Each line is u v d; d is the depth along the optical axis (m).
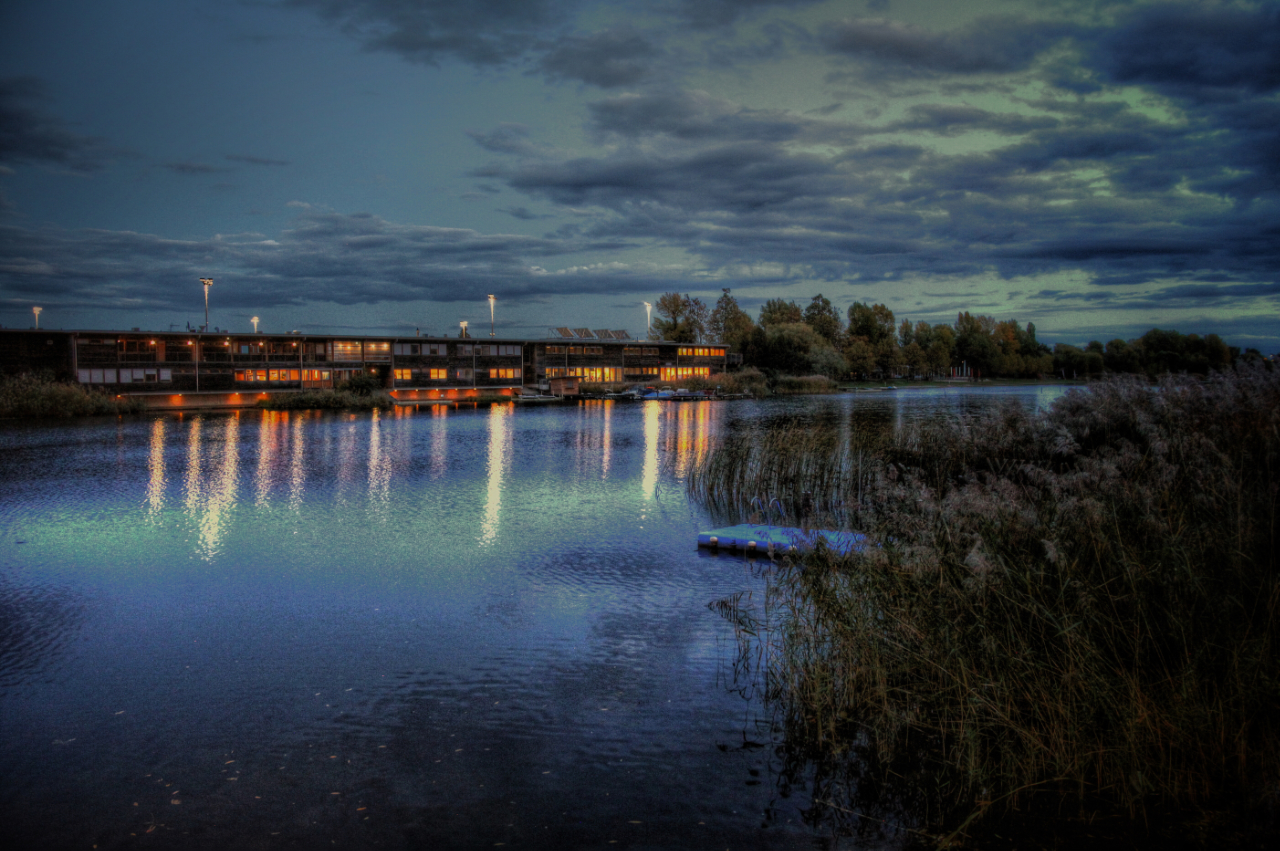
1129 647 7.19
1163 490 8.79
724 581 13.58
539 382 93.44
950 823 6.08
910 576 8.45
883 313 155.25
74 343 61.72
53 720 8.26
